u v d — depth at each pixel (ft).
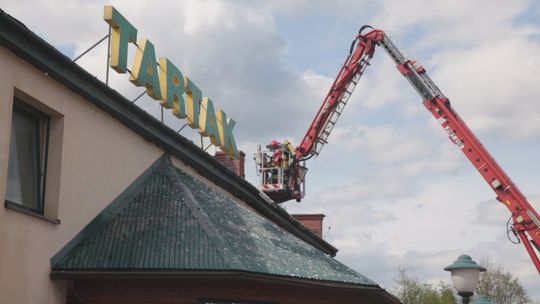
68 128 39.60
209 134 62.54
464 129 104.17
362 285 47.03
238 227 46.37
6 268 33.17
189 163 53.88
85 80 40.68
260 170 124.67
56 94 38.60
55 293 37.27
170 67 56.59
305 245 52.16
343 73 123.34
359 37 120.78
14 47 34.22
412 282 208.95
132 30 50.72
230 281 39.96
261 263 41.32
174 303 38.60
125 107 45.29
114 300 38.42
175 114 57.36
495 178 100.32
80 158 40.63
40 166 38.45
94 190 41.81
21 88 35.35
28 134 38.06
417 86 108.58
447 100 106.73
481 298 51.85
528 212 97.30
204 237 40.55
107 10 48.39
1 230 32.86
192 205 44.34
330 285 44.29
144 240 40.04
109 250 38.93
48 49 36.45
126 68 49.52
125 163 45.60
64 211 38.63
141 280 38.45
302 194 126.21
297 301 43.65
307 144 125.18
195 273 37.50
